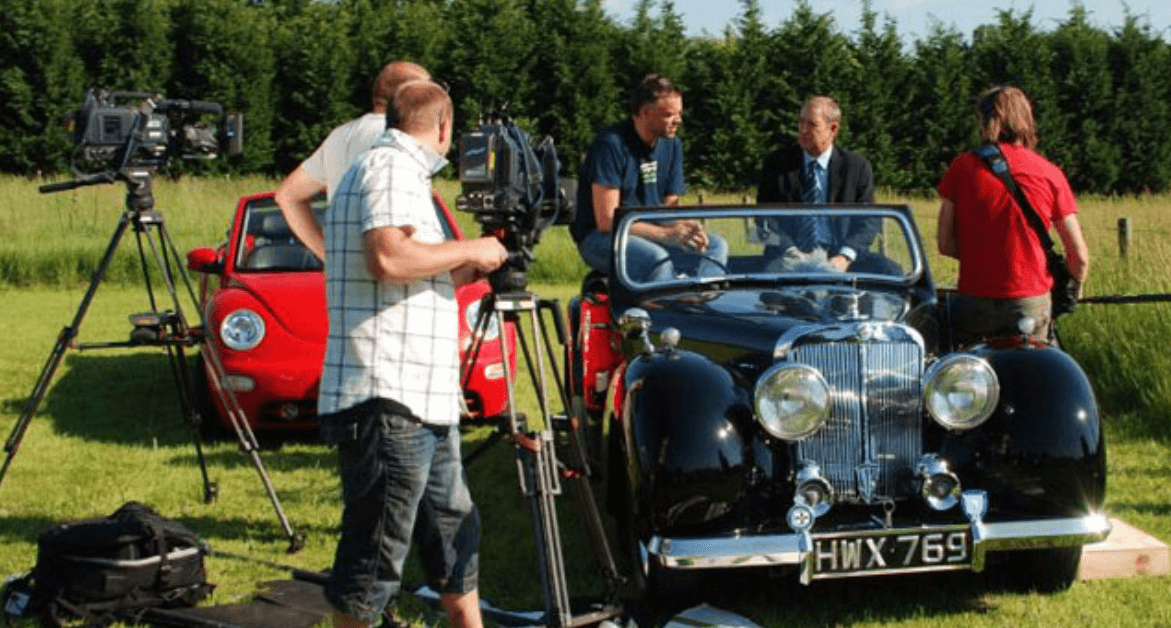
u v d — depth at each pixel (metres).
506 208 3.97
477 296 7.96
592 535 4.50
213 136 5.70
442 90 3.82
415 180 3.72
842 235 5.91
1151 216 23.06
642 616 4.78
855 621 4.79
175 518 6.20
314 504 6.47
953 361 4.62
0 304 15.11
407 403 3.69
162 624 4.70
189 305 15.05
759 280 5.79
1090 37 35.69
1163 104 35.59
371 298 3.71
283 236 8.59
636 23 35.66
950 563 4.52
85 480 6.94
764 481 4.68
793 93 35.00
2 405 9.20
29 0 32.72
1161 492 6.49
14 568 5.34
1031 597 4.98
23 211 20.06
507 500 6.58
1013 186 5.50
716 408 4.54
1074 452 4.58
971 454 4.81
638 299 5.73
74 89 32.88
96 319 13.84
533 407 8.99
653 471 4.48
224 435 8.13
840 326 4.79
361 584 3.74
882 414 4.79
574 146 35.28
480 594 5.14
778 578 5.27
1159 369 8.29
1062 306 5.75
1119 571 5.21
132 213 5.67
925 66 35.47
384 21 35.31
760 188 7.04
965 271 5.69
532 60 35.25
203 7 33.81
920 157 35.50
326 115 34.25
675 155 6.73
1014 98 5.59
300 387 7.55
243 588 5.11
